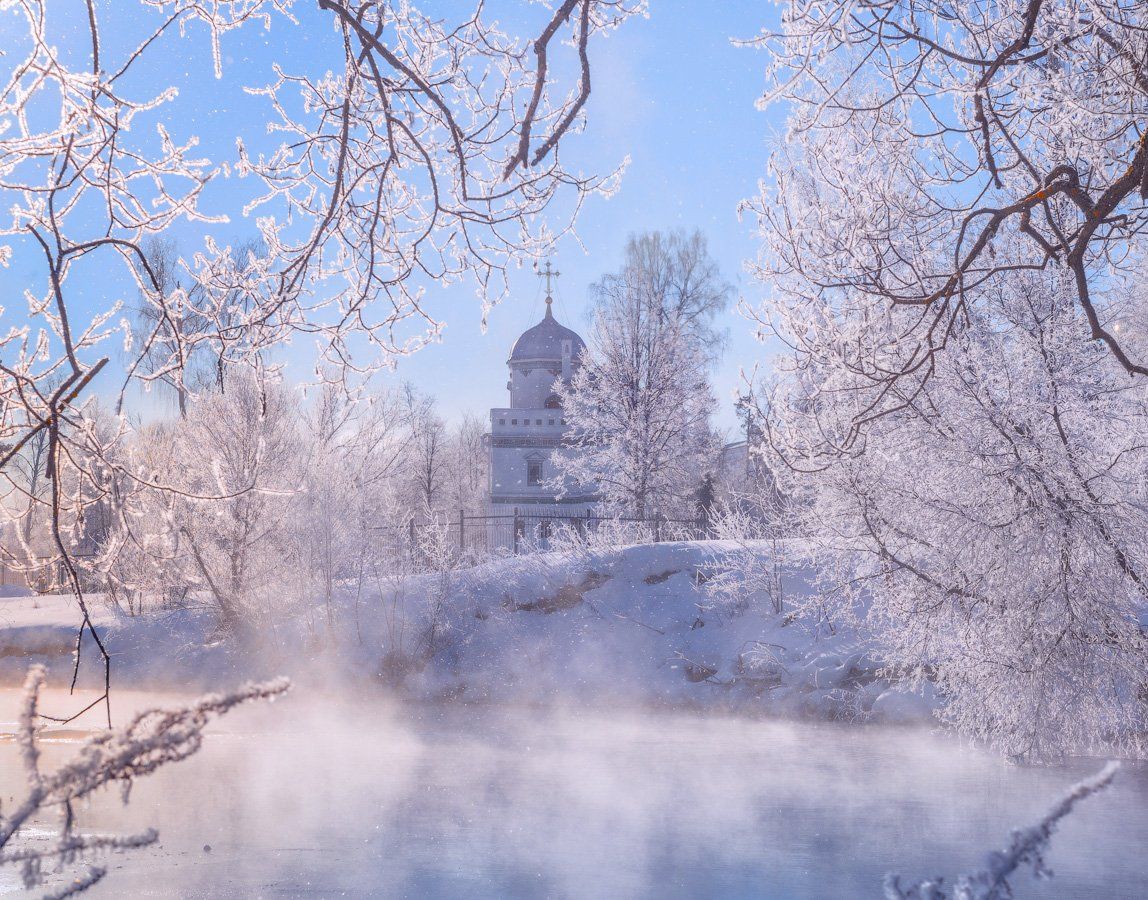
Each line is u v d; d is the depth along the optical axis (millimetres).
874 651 16844
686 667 23000
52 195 3824
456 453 81938
